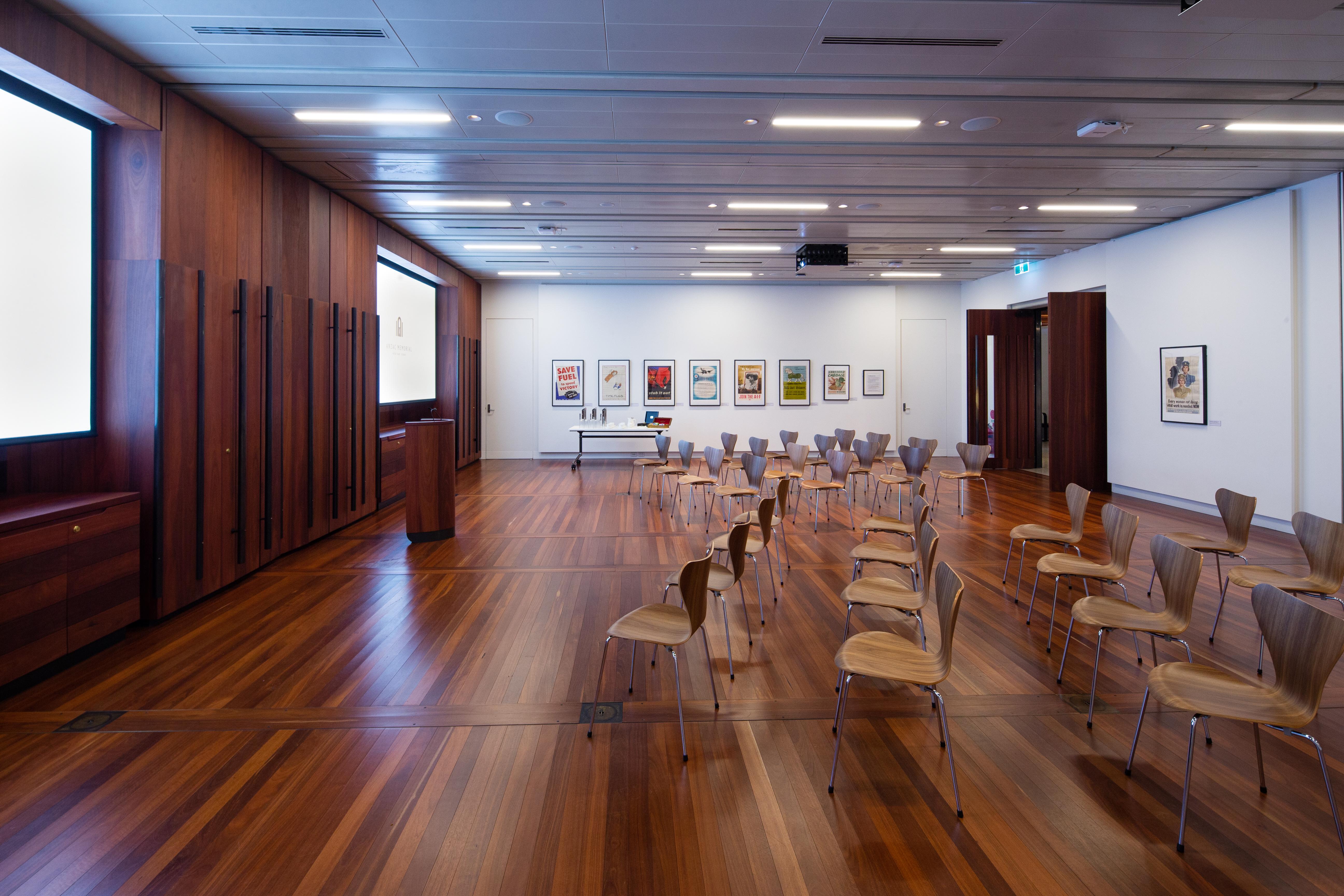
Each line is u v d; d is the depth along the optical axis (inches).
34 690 124.6
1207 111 189.3
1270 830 84.7
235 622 161.6
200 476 173.0
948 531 264.4
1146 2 135.7
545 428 507.2
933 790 93.7
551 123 197.0
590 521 283.0
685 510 307.4
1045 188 264.8
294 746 105.3
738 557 132.5
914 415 523.2
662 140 211.5
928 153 223.0
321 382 243.8
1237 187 261.7
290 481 221.5
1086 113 190.2
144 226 157.8
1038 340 461.1
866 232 343.6
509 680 129.7
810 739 108.0
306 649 144.7
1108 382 360.5
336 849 81.4
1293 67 163.3
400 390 361.1
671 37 150.0
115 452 156.6
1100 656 129.6
